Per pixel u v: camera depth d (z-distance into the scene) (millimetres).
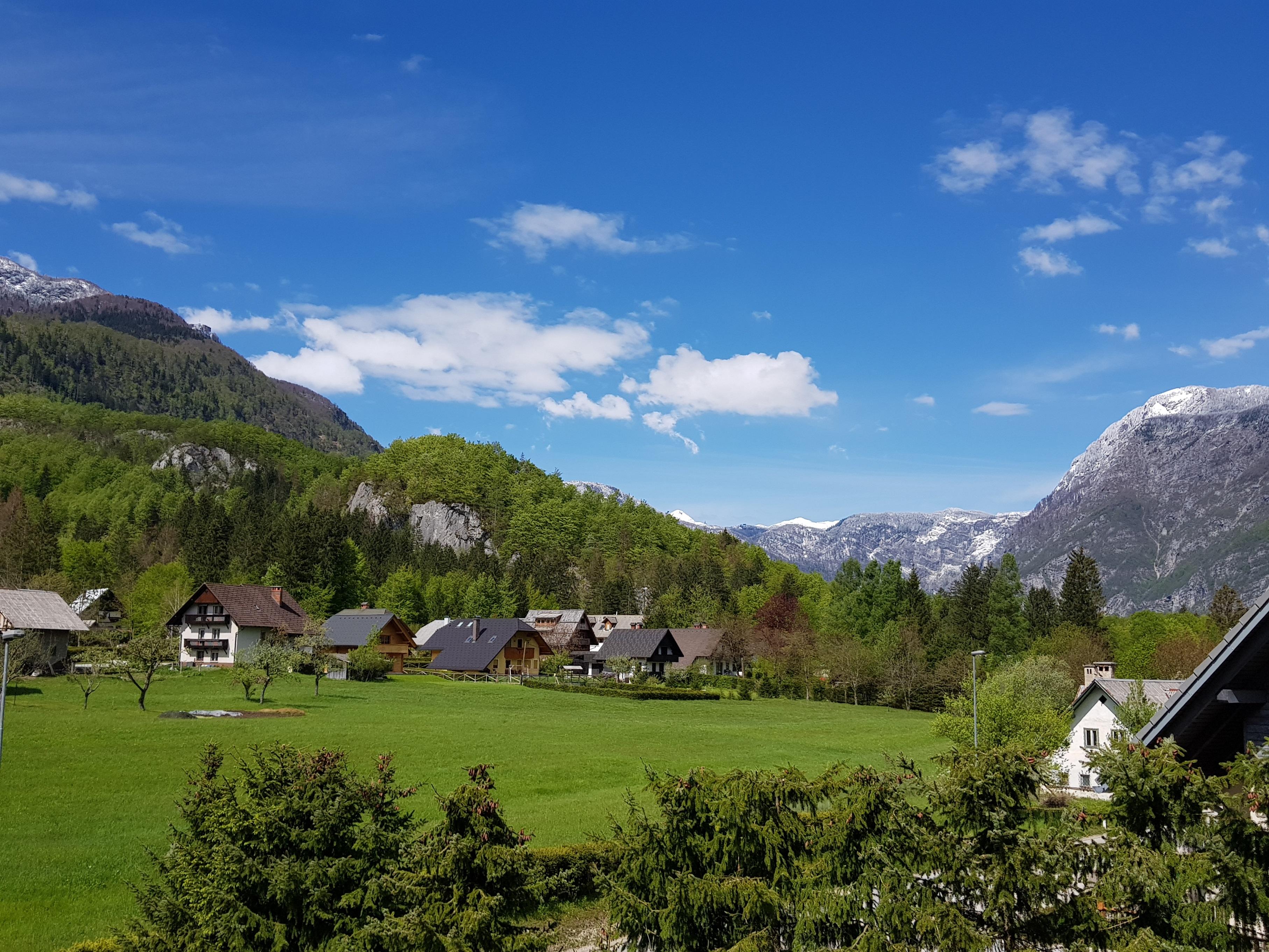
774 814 14531
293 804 13641
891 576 142750
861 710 97312
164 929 12992
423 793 34688
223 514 171500
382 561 175000
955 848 12531
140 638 58844
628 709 80125
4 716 48281
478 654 109750
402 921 12273
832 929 13469
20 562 130250
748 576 199875
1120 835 11156
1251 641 10969
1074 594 124500
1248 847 10031
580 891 22625
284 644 80750
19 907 19500
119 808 29297
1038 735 43812
